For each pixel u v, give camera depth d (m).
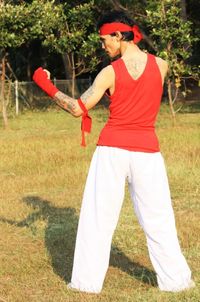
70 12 24.39
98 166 5.44
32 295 5.69
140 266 6.51
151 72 5.34
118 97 5.34
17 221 8.40
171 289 5.52
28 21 21.17
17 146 15.45
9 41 20.91
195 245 7.09
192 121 21.25
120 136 5.37
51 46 25.36
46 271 6.38
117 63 5.34
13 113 27.19
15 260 6.72
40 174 12.00
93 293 5.57
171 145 14.73
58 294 5.66
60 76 40.56
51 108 29.67
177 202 9.39
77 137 17.33
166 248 5.47
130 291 5.69
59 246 7.20
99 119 23.41
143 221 5.50
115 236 7.45
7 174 12.19
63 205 9.38
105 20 5.47
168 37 19.55
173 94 29.72
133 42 5.47
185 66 20.11
